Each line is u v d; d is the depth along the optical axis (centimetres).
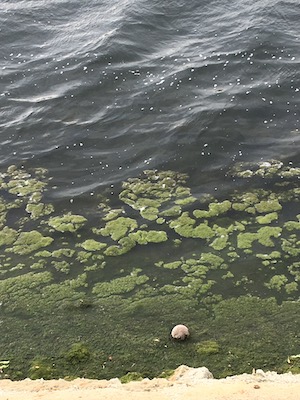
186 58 2209
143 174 1645
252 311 1202
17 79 2153
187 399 855
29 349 1130
